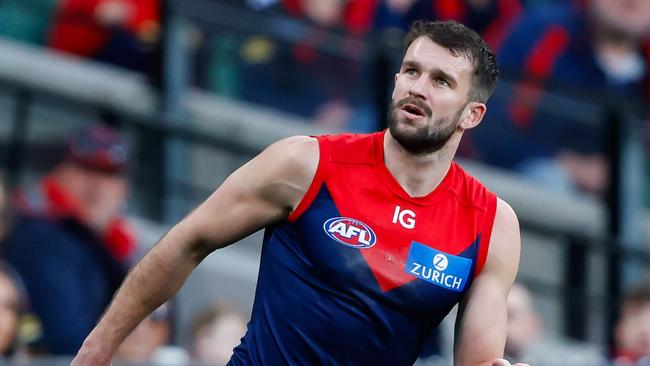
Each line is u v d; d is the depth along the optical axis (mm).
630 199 33344
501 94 32938
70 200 24828
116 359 23141
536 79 33156
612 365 27422
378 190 14094
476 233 14305
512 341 26719
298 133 30281
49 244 24188
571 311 32031
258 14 30391
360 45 30781
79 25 28781
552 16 34750
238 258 29406
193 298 28062
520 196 32375
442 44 13969
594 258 32500
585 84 34719
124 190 26047
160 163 28047
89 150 24938
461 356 14344
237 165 29328
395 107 13945
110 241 25141
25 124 27000
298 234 14094
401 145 14070
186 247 14086
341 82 30875
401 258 14023
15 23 28578
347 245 13953
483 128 32906
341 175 14086
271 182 13977
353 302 13977
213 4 29703
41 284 23844
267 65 30562
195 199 28500
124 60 28953
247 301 29031
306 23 30891
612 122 33375
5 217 24188
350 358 14133
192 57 29422
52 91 27500
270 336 14188
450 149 14242
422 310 14148
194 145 28609
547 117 33375
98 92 28031
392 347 14195
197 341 24281
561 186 33188
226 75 30000
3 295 22156
